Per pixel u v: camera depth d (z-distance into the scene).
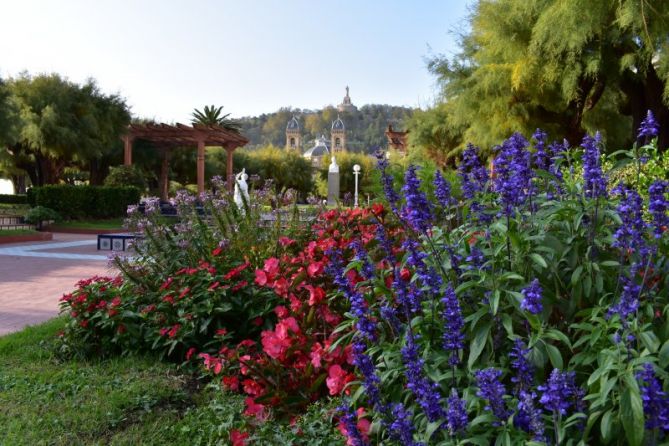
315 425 2.72
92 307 4.50
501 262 2.30
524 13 12.71
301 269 3.48
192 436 3.08
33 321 6.21
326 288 3.53
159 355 4.35
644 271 2.18
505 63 14.23
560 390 1.60
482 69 14.64
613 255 2.44
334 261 2.75
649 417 1.61
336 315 3.34
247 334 4.16
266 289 4.11
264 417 2.93
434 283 2.26
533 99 14.30
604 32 12.01
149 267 5.07
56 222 20.92
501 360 2.10
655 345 1.75
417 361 1.99
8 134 22.09
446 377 2.08
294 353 3.11
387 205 4.37
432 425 1.86
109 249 13.88
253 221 5.05
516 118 14.47
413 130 25.23
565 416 1.89
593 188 2.37
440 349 2.28
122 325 4.34
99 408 3.43
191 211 5.56
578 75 12.51
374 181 4.82
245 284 4.12
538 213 2.45
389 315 2.38
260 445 2.66
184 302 4.18
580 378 2.04
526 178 2.46
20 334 5.25
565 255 2.31
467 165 2.94
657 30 10.70
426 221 2.45
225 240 4.79
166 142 35.06
